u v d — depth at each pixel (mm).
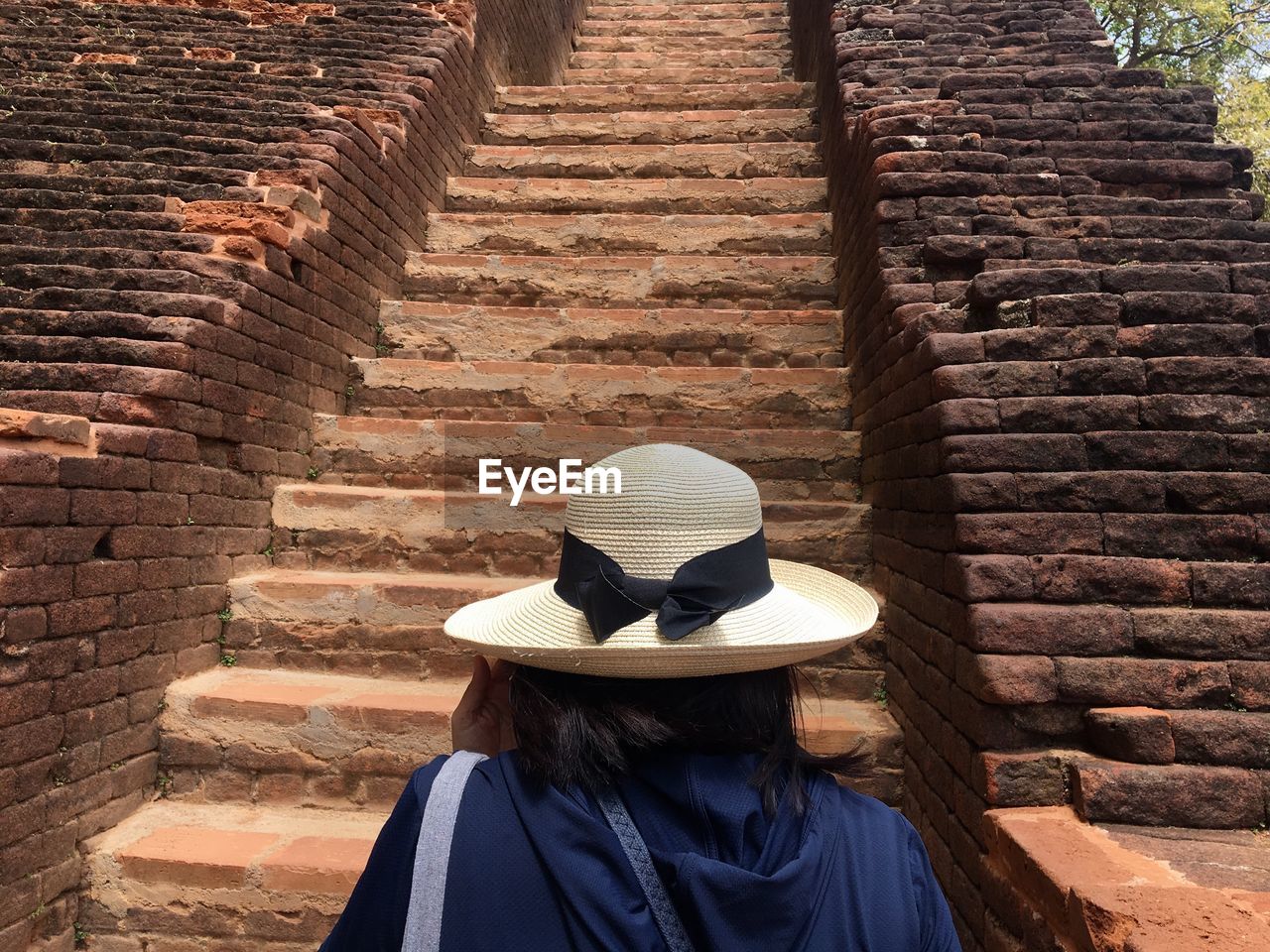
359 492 4219
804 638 962
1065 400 2643
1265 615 2377
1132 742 2271
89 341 3344
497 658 1129
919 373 3117
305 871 2793
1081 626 2402
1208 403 2574
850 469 4512
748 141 7215
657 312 5391
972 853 2473
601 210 6535
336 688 3539
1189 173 4465
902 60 5629
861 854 892
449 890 820
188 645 3523
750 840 880
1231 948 1511
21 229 3883
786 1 11547
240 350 3848
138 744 3191
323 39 6387
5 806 2572
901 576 3453
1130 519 2510
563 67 10320
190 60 5820
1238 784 2193
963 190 4316
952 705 2693
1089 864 1944
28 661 2658
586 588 948
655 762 917
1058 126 4691
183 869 2832
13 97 4816
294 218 4340
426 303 5402
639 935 792
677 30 11008
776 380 4980
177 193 4293
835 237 5809
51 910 2750
